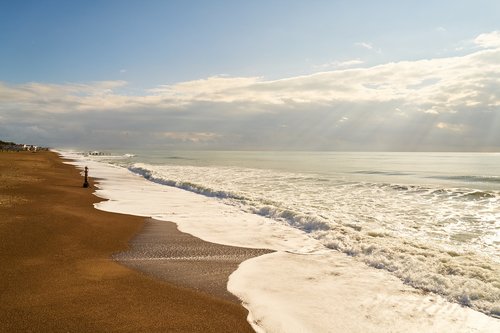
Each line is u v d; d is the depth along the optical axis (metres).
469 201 22.44
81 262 9.34
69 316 6.37
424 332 6.18
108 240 11.70
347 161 97.38
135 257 10.14
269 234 13.12
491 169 61.25
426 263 9.33
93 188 25.64
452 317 6.70
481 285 7.78
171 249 11.05
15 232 11.66
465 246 12.03
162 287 7.94
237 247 11.41
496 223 15.72
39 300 6.96
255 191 26.45
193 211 17.45
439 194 25.67
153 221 15.02
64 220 13.68
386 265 9.51
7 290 7.35
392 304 7.26
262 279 8.62
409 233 13.87
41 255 9.67
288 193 25.50
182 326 6.21
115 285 7.92
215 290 7.89
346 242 11.59
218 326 6.27
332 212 17.61
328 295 7.69
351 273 9.09
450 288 7.79
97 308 6.73
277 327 6.30
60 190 22.70
